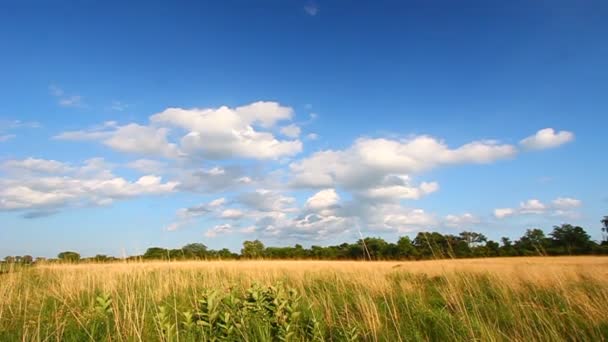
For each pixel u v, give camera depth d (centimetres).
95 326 534
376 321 592
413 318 650
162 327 484
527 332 540
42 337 507
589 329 564
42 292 836
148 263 1287
